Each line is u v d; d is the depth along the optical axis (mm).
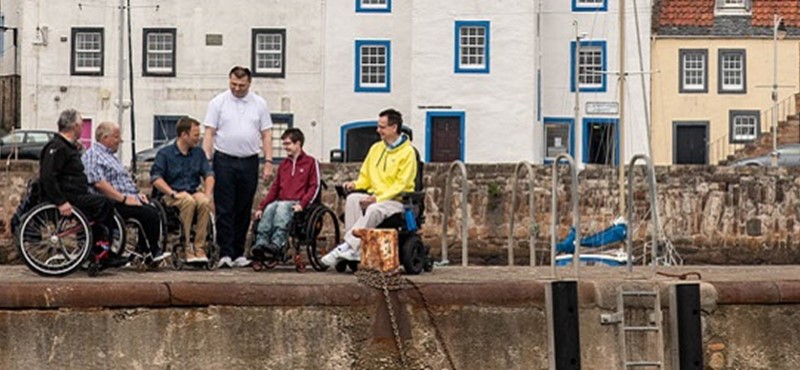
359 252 14789
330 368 12859
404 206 14789
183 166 16172
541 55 47531
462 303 13031
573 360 12992
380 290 12914
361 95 47469
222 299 12688
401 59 47312
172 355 12648
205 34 47688
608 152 47469
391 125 14961
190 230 15766
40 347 12430
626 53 47344
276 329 12789
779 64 48562
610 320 13086
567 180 34750
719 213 35344
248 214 16578
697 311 13211
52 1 47625
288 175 16000
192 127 16141
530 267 15984
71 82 47594
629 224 14516
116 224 14695
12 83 51250
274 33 47625
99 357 12508
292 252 16531
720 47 48469
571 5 47625
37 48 47531
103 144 15414
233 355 12719
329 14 47438
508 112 46312
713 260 35344
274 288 12773
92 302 12469
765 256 35344
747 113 48406
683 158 48250
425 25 46344
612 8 47438
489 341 13070
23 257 14102
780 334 13492
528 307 13133
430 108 46344
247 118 16422
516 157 46219
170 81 47656
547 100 47750
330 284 12922
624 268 15844
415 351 12977
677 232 35375
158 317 12625
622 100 36219
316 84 47594
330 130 47438
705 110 48344
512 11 46219
